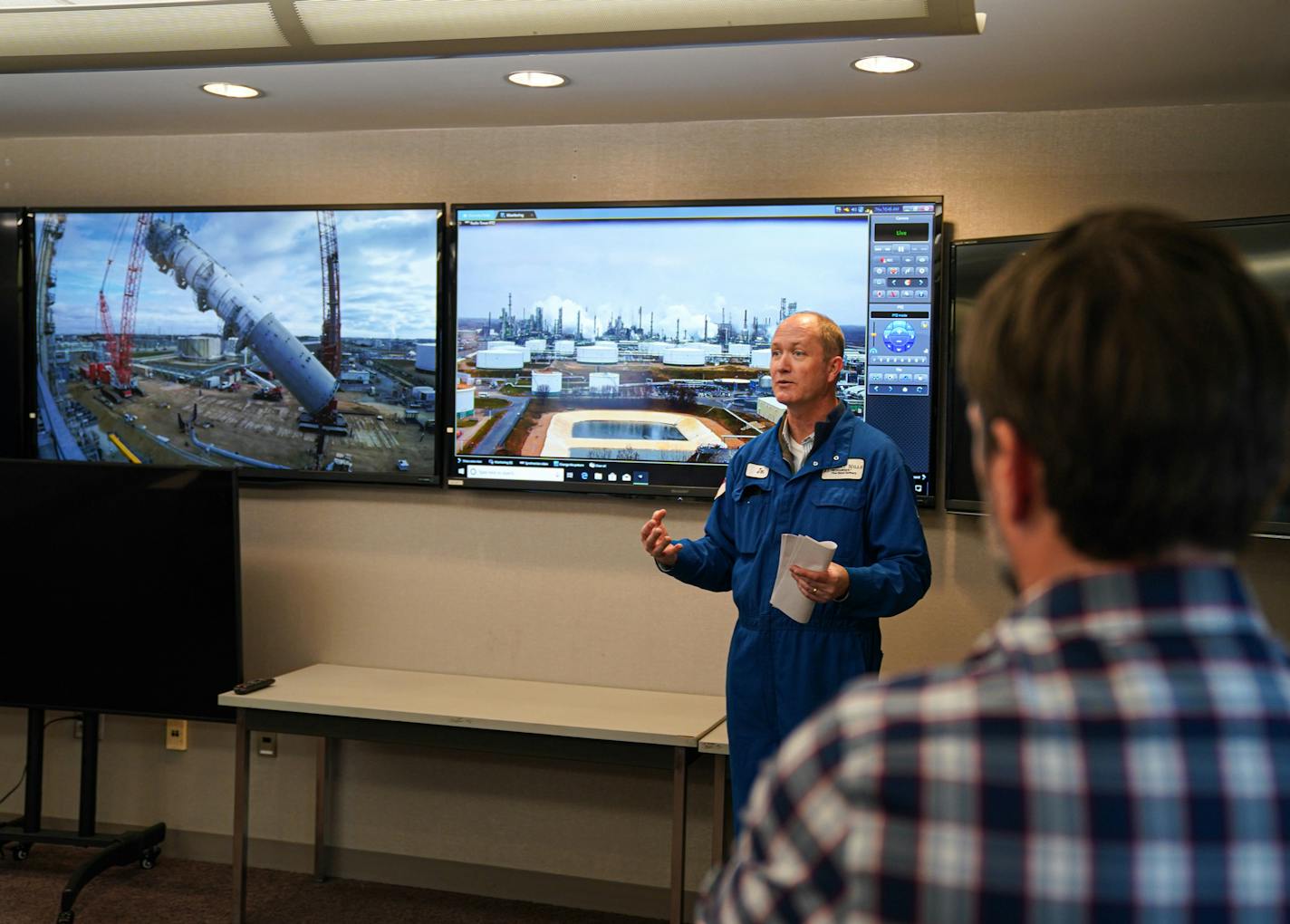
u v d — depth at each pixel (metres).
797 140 3.86
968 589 3.72
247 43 2.68
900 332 3.70
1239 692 0.62
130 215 4.26
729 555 3.28
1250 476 0.64
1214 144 3.58
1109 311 0.65
